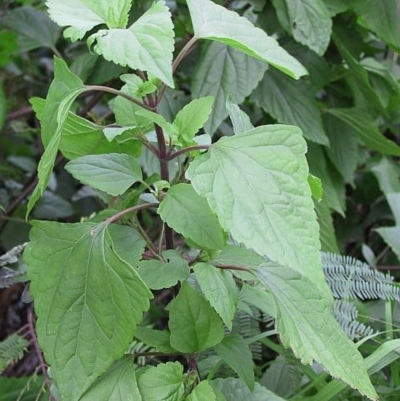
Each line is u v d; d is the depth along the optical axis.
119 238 0.64
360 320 0.82
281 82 0.99
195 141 0.65
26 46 1.21
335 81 1.15
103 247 0.62
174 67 0.63
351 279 0.78
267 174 0.59
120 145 0.70
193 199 0.61
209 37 0.62
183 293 0.63
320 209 0.97
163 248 0.71
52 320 0.62
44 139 0.64
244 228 0.57
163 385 0.62
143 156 0.89
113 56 0.57
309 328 0.61
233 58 0.92
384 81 1.11
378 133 1.02
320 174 1.03
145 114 0.62
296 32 0.92
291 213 0.58
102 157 0.66
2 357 0.81
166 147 0.67
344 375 0.59
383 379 0.77
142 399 0.62
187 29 1.06
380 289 0.77
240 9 1.06
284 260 0.56
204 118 0.64
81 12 0.62
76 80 0.62
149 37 0.57
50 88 0.62
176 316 0.63
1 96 1.09
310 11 0.92
